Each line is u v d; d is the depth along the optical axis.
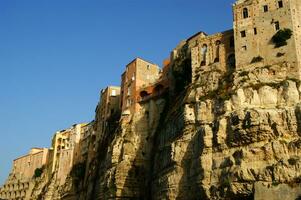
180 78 94.75
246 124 65.38
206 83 79.94
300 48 75.44
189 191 70.62
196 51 89.06
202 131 71.06
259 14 81.00
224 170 65.00
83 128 142.62
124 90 111.75
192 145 73.81
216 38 87.56
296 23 77.38
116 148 97.19
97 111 134.38
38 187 148.25
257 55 77.62
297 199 57.22
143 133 98.31
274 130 64.06
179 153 74.94
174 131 82.62
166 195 74.38
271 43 77.19
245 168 62.25
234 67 81.50
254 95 70.94
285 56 74.81
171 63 101.75
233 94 72.25
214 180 65.75
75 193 126.69
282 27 77.25
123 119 103.44
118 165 93.56
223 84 77.25
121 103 114.69
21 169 166.25
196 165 70.19
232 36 85.19
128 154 94.62
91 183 112.19
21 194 157.38
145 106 102.75
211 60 86.06
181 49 101.69
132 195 90.56
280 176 59.53
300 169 58.81
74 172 132.12
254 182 60.94
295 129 63.59
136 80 108.31
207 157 68.38
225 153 66.69
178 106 85.31
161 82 102.88
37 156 161.38
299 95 68.81
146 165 93.75
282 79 72.25
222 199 63.38
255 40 79.12
